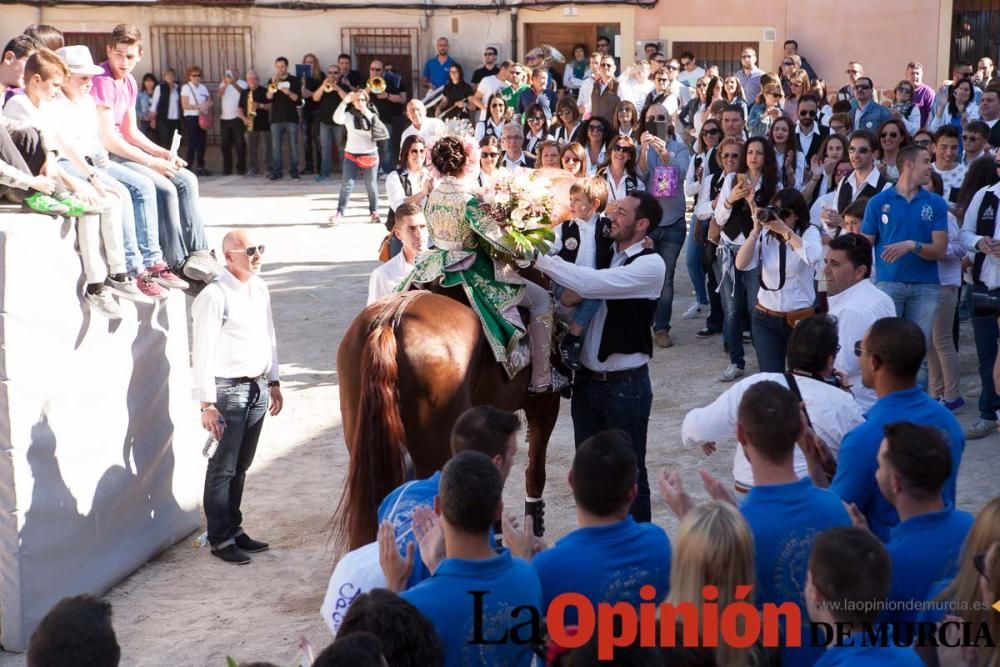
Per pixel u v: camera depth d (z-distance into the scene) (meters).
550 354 5.64
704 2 21.16
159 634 5.39
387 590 3.06
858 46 20.84
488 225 5.18
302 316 11.28
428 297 5.07
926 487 3.46
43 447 5.34
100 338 5.75
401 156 8.83
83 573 5.65
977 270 7.80
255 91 21.69
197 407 6.74
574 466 3.48
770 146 8.69
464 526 3.26
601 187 5.88
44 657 2.84
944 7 20.42
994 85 11.18
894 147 9.60
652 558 3.44
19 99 5.69
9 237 5.06
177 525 6.52
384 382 4.66
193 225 6.78
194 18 22.50
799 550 3.46
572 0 21.50
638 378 5.80
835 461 4.27
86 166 5.71
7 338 5.09
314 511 6.82
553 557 3.45
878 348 4.04
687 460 7.48
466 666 3.22
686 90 18.28
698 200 10.27
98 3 22.41
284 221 16.75
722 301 9.33
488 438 3.81
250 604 5.69
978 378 9.00
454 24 22.05
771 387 3.60
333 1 22.22
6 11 22.41
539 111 12.58
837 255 5.53
